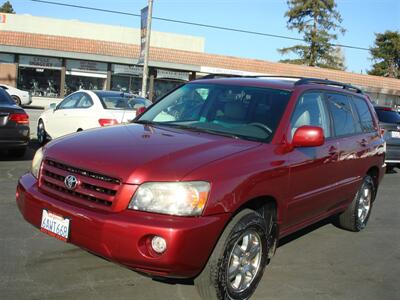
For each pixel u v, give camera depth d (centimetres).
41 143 1227
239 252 385
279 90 490
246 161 388
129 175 349
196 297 404
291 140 450
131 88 3406
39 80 3212
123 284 421
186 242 334
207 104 497
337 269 504
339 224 646
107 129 461
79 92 1116
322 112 524
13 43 3034
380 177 675
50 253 477
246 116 465
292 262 514
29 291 395
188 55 3419
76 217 356
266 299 416
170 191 343
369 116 658
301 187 457
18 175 814
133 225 334
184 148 388
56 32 4100
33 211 392
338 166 531
